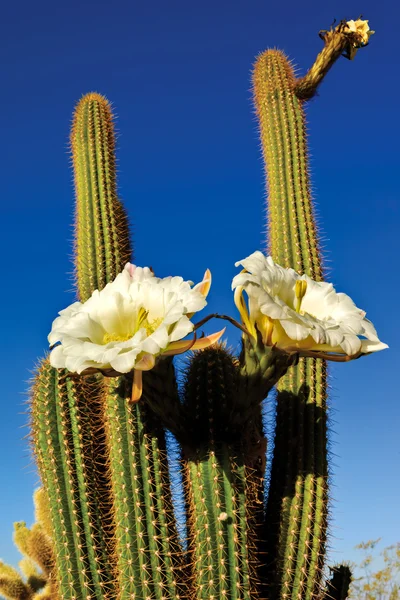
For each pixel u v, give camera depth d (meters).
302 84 4.18
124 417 2.49
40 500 3.80
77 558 2.56
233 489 2.36
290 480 2.85
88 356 1.88
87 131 4.12
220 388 2.42
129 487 2.43
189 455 2.45
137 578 2.37
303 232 3.66
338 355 2.05
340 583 3.12
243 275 2.00
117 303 2.06
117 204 4.01
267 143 4.04
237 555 2.33
